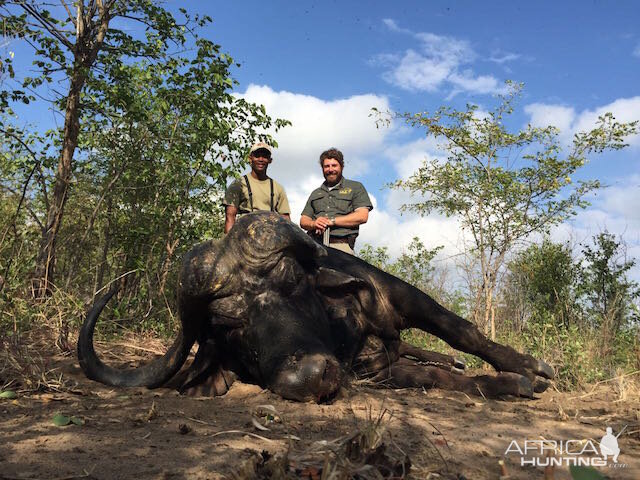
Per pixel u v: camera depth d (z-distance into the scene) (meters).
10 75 7.96
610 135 10.34
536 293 10.69
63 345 6.50
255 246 5.02
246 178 7.68
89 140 9.94
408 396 5.11
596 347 7.97
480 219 10.59
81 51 9.11
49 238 8.53
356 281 5.51
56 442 3.17
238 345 4.98
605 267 10.64
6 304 6.52
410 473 2.79
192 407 4.23
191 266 4.98
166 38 9.69
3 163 9.51
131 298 9.20
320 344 4.63
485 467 2.98
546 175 10.52
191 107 9.71
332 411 4.12
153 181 10.01
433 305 6.47
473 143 10.70
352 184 7.78
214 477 2.65
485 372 7.25
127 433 3.40
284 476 2.47
